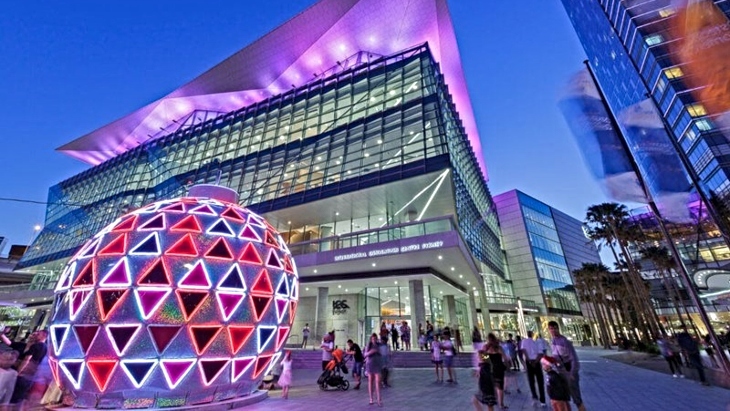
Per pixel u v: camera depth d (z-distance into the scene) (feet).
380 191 82.17
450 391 35.96
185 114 175.63
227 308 27.55
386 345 41.24
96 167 189.98
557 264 207.92
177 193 125.49
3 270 186.29
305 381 47.01
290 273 34.76
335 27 131.03
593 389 36.32
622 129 23.15
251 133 127.65
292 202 92.73
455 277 96.17
